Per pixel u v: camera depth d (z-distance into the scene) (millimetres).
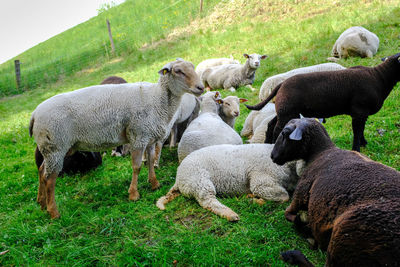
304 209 3209
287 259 3020
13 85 17656
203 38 15656
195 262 3154
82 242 3709
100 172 5809
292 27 13398
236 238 3424
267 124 5332
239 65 10500
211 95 6418
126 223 3982
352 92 4516
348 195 2475
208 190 4059
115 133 4488
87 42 23203
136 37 19422
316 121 3400
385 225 2086
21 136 9281
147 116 4492
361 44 8961
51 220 4262
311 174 3084
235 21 16438
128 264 3213
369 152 4797
